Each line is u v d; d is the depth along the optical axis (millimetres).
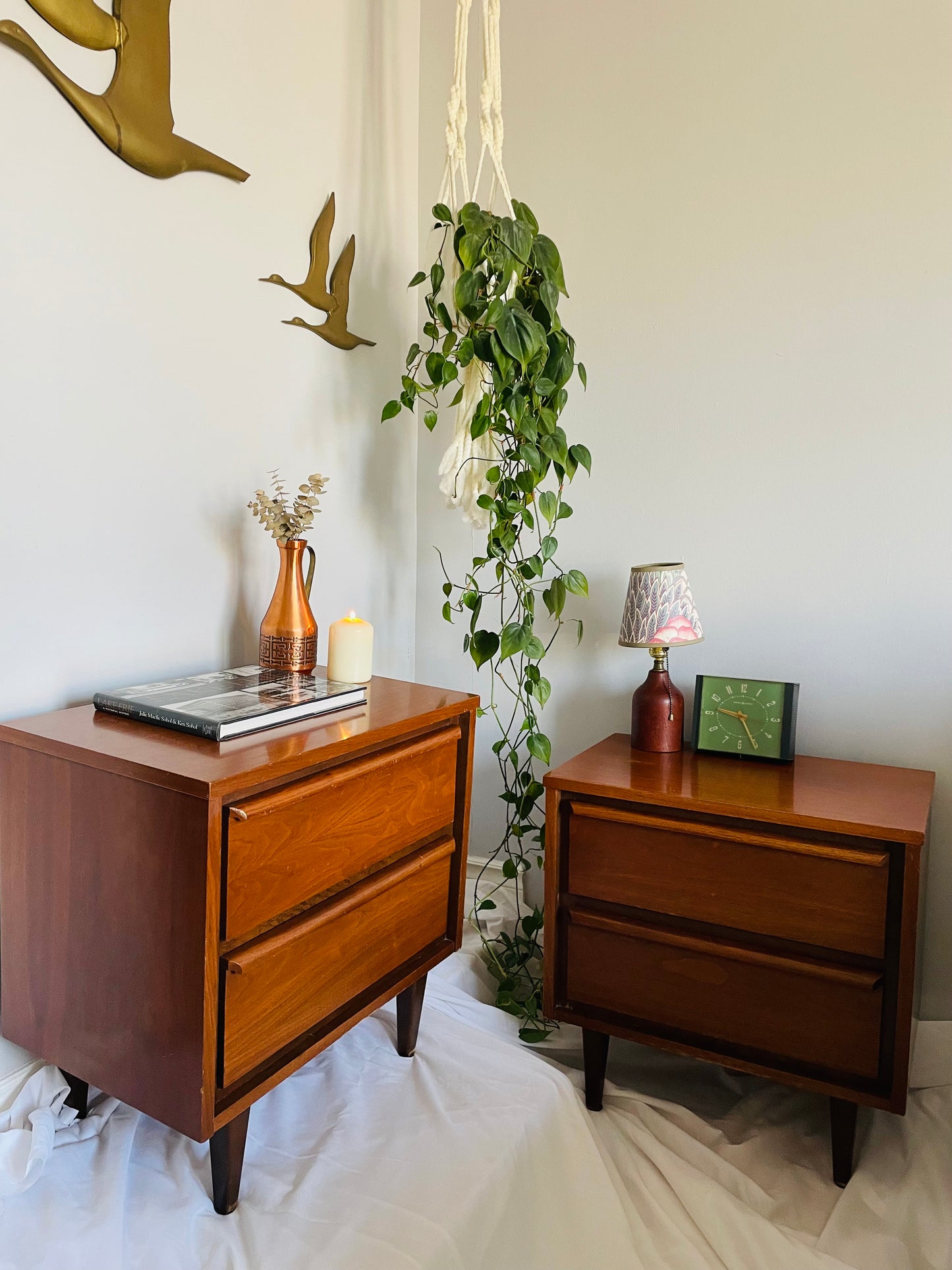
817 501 1758
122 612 1448
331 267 1842
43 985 1224
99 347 1374
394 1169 1261
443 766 1510
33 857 1214
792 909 1382
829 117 1704
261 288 1666
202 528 1581
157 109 1411
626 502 1938
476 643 1788
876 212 1675
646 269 1885
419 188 2123
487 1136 1336
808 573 1775
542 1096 1442
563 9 1938
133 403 1436
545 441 1716
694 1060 1738
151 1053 1111
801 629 1788
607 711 1986
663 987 1484
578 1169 1349
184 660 1569
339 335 1860
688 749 1768
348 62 1857
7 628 1282
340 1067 1500
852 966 1356
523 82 1991
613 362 1932
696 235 1833
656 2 1843
